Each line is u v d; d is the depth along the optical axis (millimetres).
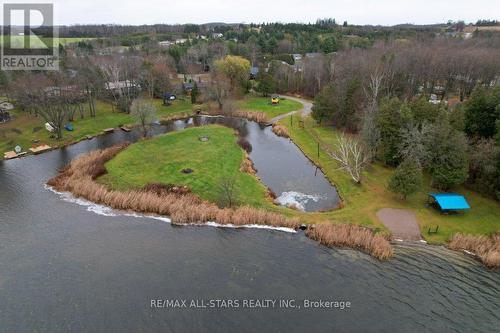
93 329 33125
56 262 42031
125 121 98375
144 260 42500
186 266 41562
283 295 37406
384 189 59344
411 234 47875
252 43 194375
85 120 96188
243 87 127250
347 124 90625
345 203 55875
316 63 130000
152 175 63188
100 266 41344
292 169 70812
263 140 88875
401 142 64688
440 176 54812
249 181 62781
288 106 116750
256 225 50250
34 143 80000
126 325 33562
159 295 37094
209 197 56406
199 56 172250
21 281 39000
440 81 119062
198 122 103438
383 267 42031
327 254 44312
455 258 43781
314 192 61125
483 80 105000
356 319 34531
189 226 49938
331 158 73562
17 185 61312
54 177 63625
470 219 50719
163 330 33156
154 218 51906
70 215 52250
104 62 116750
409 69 106188
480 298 37562
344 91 92188
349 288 38594
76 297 36781
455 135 54250
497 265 42406
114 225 49906
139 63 119688
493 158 53125
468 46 137375
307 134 89875
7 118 91625
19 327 33375
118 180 61219
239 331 33188
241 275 40250
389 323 34188
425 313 35469
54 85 93500
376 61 106688
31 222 50344
